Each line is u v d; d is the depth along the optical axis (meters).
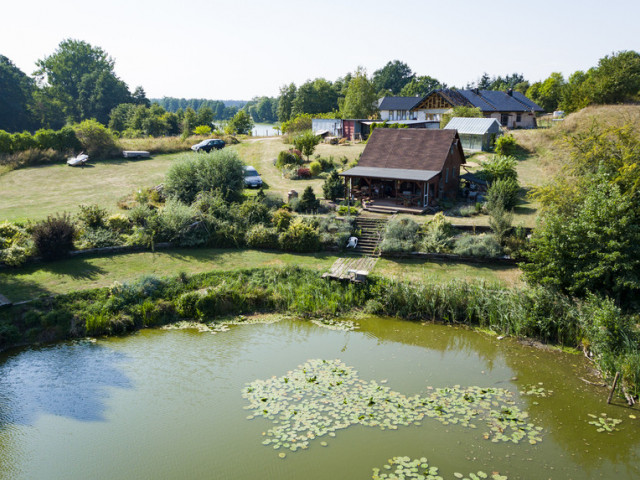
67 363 17.09
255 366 16.98
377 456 12.09
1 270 23.08
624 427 13.39
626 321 16.61
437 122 62.09
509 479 11.27
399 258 26.02
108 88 104.38
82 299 20.61
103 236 26.59
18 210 30.58
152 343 18.80
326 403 14.52
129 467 11.84
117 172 42.03
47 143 45.53
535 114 72.25
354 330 20.09
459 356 17.77
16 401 14.73
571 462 11.92
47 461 12.10
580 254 19.09
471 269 24.27
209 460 12.01
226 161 33.50
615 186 19.44
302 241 27.08
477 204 30.97
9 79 84.81
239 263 25.16
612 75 50.69
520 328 19.12
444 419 13.69
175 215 27.69
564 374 16.38
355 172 32.62
